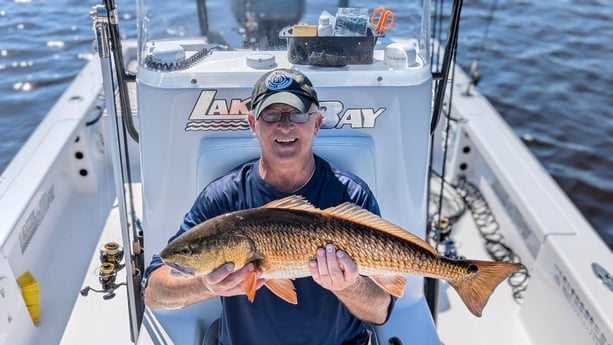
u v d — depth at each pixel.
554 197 1.86
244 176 1.17
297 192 1.14
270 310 1.15
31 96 4.21
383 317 1.17
